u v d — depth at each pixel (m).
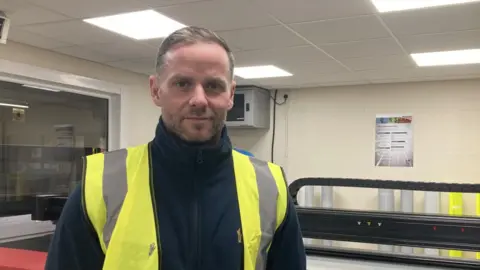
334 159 5.20
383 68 4.14
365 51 3.52
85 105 4.06
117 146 4.29
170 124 0.83
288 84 5.09
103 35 3.14
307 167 5.32
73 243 0.82
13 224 3.37
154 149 0.87
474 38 3.11
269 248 0.93
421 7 2.50
